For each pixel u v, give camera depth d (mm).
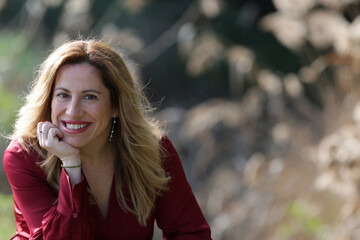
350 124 6805
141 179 3283
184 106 12852
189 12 11680
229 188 8414
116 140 3336
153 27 13117
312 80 7414
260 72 8297
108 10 12312
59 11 11258
